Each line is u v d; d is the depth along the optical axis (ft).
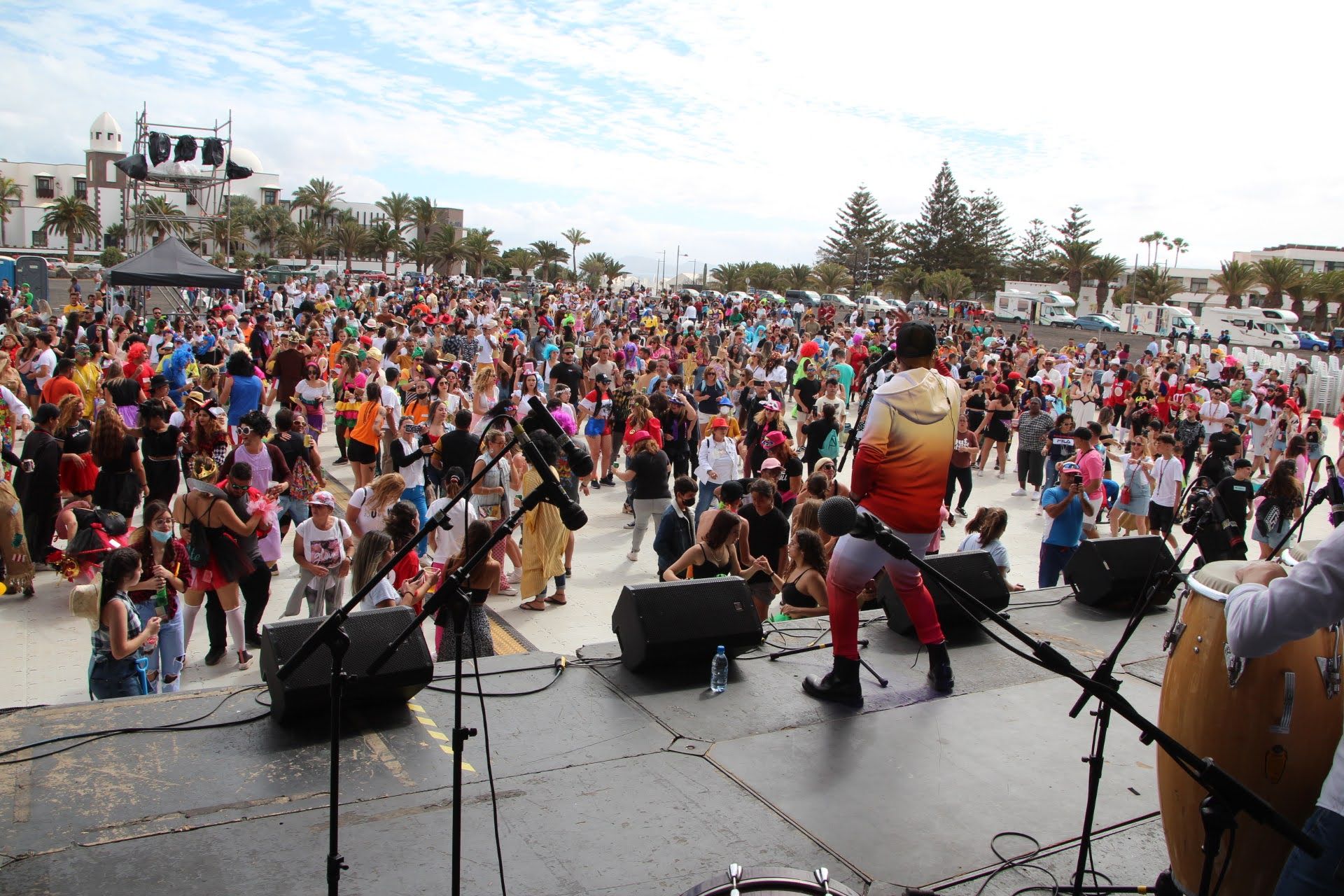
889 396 13.41
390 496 26.13
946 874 10.28
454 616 9.31
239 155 212.84
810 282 276.00
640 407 37.65
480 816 10.98
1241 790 7.18
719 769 12.35
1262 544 28.81
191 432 34.30
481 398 38.58
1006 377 63.05
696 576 21.49
